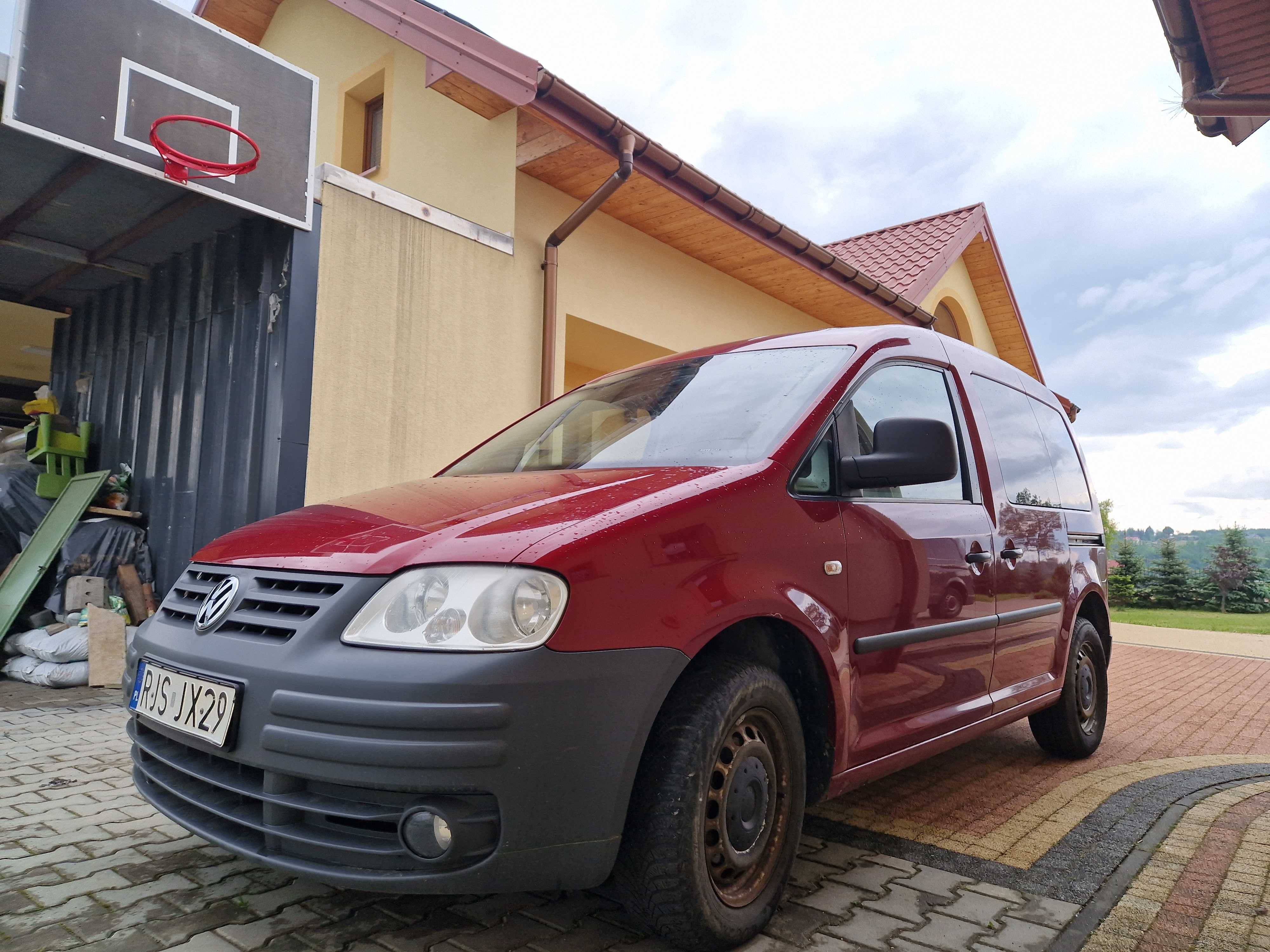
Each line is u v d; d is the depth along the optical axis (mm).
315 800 1748
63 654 5066
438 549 1847
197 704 1928
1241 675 7527
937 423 2314
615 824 1772
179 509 5848
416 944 2016
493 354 6551
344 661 1729
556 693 1703
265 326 5316
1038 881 2510
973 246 13906
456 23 6219
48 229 5668
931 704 2713
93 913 2164
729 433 2529
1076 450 4477
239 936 2045
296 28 9188
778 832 2158
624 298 7867
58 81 4164
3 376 9898
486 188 6969
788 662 2322
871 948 2049
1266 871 2596
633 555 1871
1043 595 3559
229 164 4809
